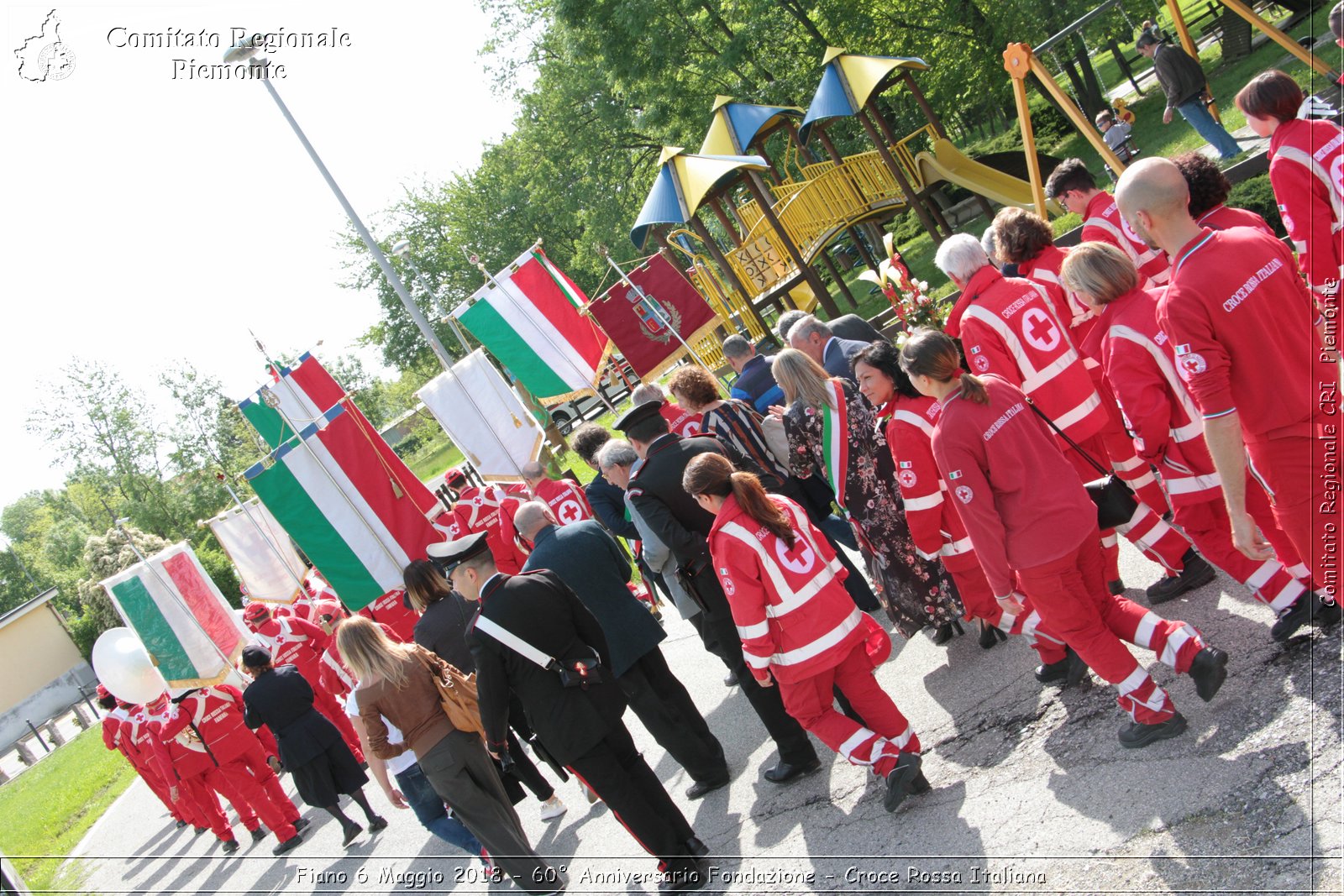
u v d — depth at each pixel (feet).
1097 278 13.39
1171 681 14.38
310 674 32.68
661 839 16.08
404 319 170.19
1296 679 12.75
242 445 160.76
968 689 17.49
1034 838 12.80
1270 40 45.03
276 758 30.94
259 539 39.04
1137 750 13.28
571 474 33.71
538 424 36.14
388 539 30.45
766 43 88.07
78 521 171.32
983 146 83.30
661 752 22.84
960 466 13.14
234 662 32.01
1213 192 14.42
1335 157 13.51
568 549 18.02
